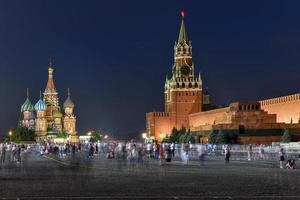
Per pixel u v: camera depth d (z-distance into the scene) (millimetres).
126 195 31469
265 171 54688
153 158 90000
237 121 145375
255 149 97438
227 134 144500
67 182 41406
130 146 103000
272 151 94438
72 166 67750
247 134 143625
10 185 38625
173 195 31406
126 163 75188
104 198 29781
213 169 58500
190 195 31375
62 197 30297
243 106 146125
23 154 135750
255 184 38875
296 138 139750
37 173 53406
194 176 47688
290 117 155250
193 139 170875
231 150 102188
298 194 31750
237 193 32406
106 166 67062
